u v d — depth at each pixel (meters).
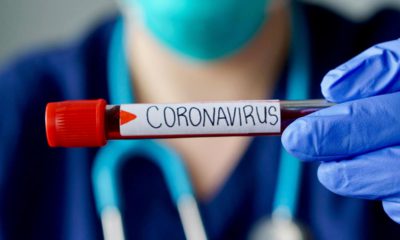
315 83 0.82
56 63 0.89
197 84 0.83
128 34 0.86
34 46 1.31
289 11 0.85
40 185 0.83
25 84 0.88
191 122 0.50
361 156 0.53
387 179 0.52
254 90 0.83
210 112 0.50
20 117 0.86
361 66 0.54
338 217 0.78
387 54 0.55
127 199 0.79
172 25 0.72
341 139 0.51
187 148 0.83
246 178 0.81
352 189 0.52
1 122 0.86
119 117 0.51
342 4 1.28
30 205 0.83
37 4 1.30
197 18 0.70
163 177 0.80
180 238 0.78
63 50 0.91
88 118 0.50
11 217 0.82
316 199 0.79
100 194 0.79
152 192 0.80
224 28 0.72
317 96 0.81
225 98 0.84
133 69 0.85
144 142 0.81
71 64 0.87
